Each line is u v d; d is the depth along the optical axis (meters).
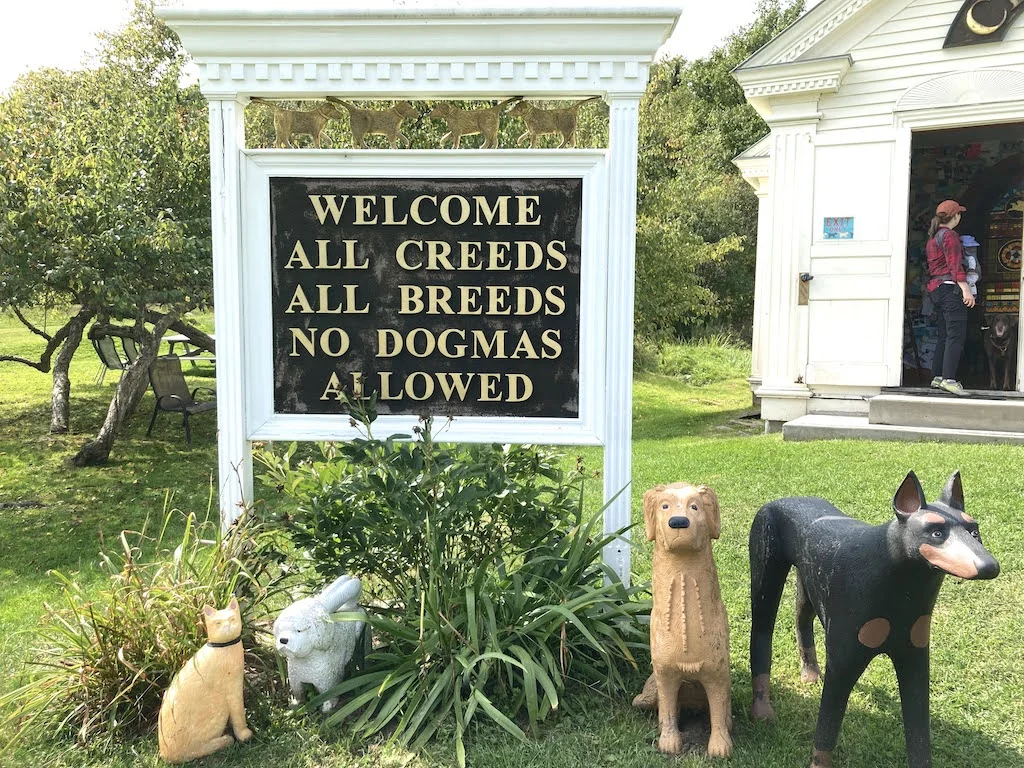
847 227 9.20
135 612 3.14
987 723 2.98
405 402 3.64
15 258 6.89
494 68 3.48
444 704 3.02
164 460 8.63
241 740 2.93
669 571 2.75
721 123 30.92
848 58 8.83
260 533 3.68
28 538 6.14
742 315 27.39
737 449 8.04
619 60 3.43
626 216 3.48
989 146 10.55
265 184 3.59
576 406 3.59
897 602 2.36
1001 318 9.72
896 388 8.99
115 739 2.98
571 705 3.11
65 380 9.50
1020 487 5.70
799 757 2.75
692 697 2.99
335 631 3.07
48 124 8.44
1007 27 8.32
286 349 3.65
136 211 7.41
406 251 3.59
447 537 3.46
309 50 3.48
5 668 3.57
